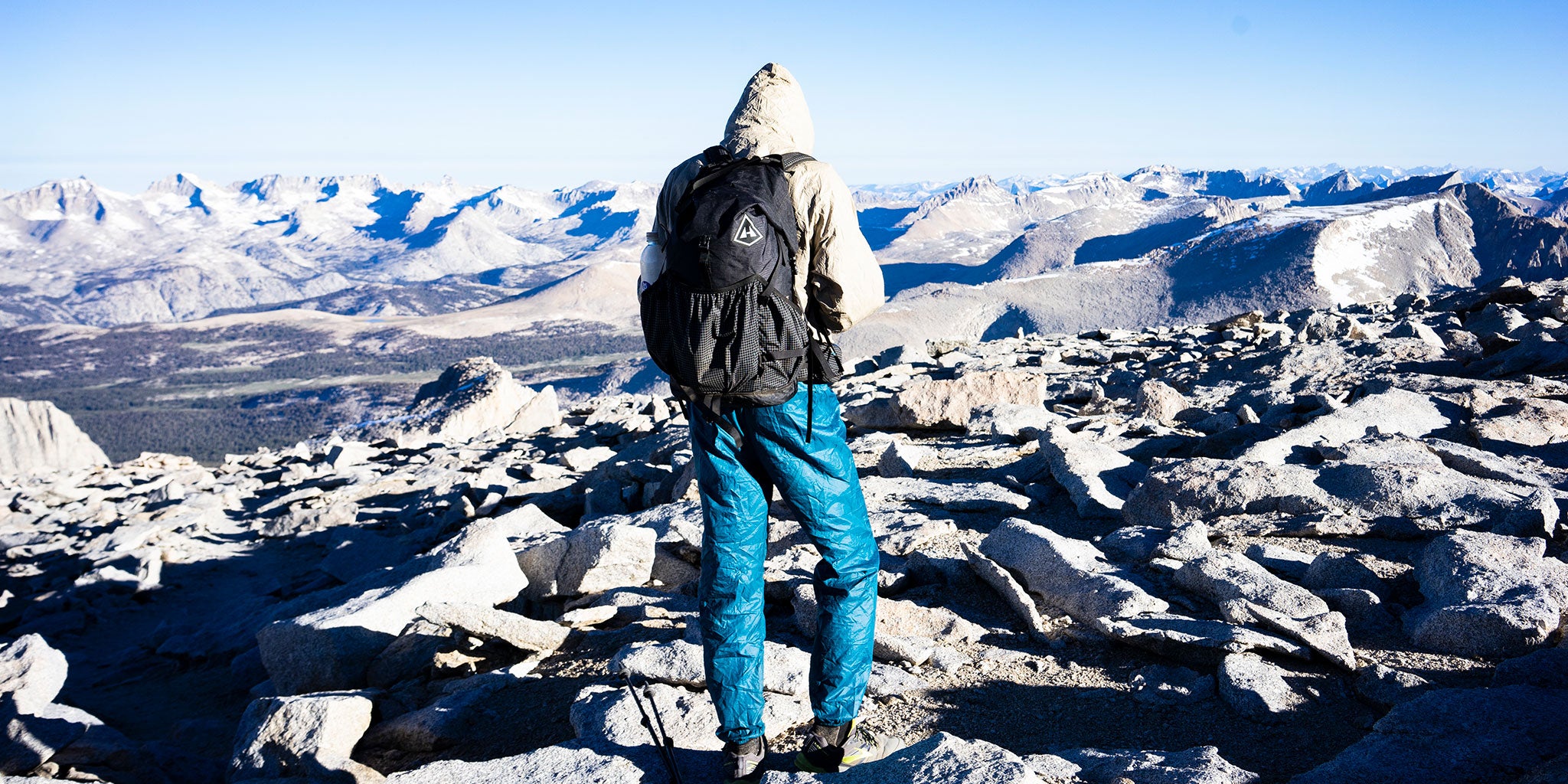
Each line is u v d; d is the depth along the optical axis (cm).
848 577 293
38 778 415
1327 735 314
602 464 1137
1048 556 471
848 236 273
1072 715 346
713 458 289
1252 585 411
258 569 1023
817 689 299
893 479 716
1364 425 695
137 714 629
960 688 376
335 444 1830
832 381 286
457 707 416
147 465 1977
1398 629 388
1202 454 732
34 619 937
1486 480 539
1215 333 1733
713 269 254
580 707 371
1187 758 276
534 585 612
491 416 2169
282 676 545
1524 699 295
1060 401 1094
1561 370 862
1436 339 1148
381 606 543
